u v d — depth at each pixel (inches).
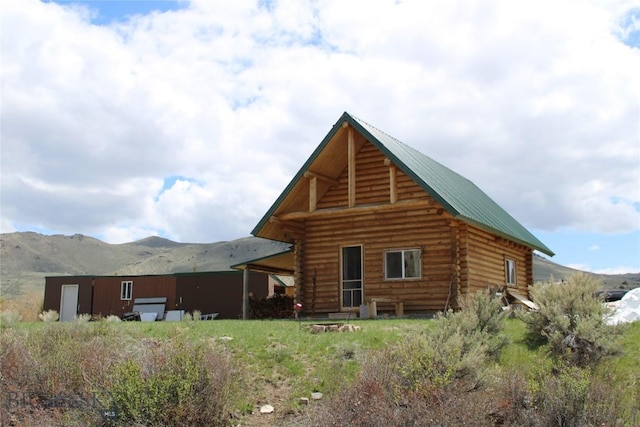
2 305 1466.5
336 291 922.1
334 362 475.2
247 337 553.3
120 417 383.9
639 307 596.4
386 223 900.0
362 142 936.9
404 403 354.0
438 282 852.0
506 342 493.4
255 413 420.8
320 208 959.6
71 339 502.6
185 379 394.6
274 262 1082.1
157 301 1488.7
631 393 393.1
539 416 351.6
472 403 352.8
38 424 385.7
